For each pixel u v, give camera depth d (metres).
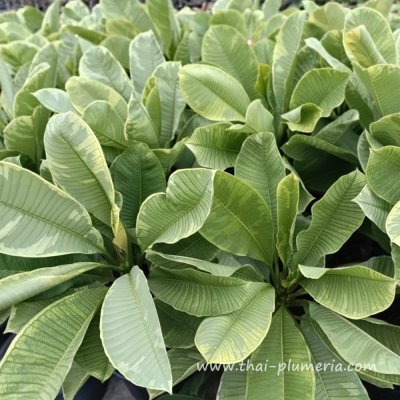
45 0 2.62
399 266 0.50
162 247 0.58
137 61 0.77
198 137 0.63
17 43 0.92
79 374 0.53
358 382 0.50
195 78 0.65
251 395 0.47
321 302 0.50
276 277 0.59
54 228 0.51
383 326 0.53
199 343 0.44
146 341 0.42
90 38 0.96
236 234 0.55
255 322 0.47
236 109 0.68
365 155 0.61
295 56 0.72
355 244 0.78
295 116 0.66
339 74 0.65
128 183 0.60
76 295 0.50
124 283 0.50
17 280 0.48
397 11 1.68
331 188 0.53
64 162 0.50
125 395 0.83
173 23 0.92
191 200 0.49
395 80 0.57
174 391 0.63
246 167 0.58
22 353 0.43
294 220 0.53
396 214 0.48
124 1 0.97
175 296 0.51
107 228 0.59
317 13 0.87
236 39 0.75
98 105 0.59
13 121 0.66
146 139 0.62
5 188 0.47
